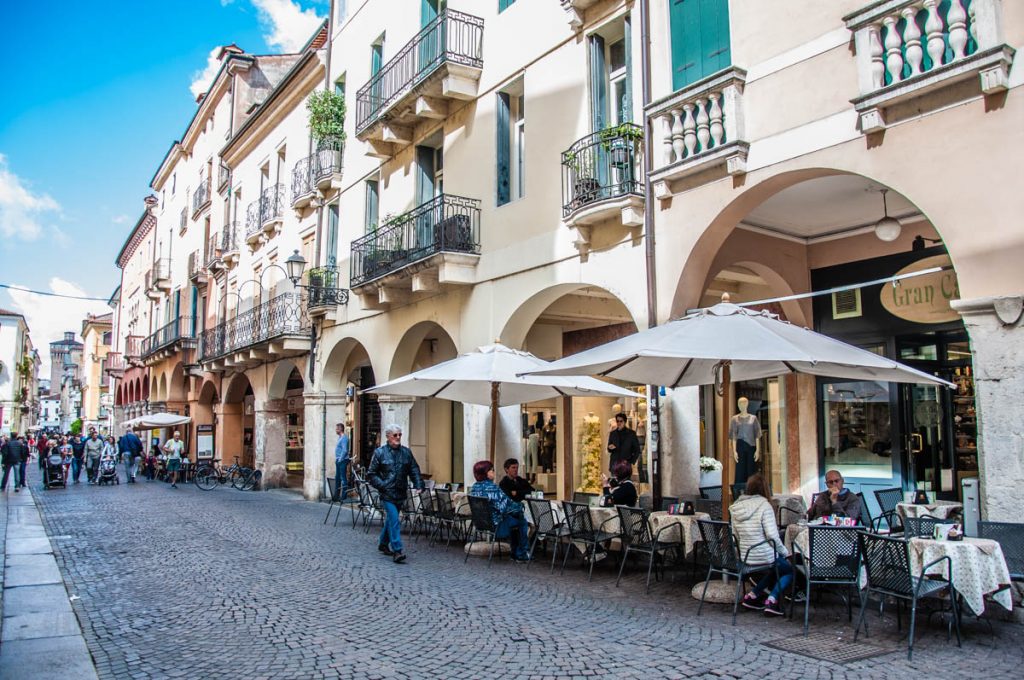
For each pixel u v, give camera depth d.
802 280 11.99
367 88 17.91
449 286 14.40
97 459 28.41
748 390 13.52
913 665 5.51
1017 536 6.40
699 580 8.68
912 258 10.89
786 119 8.52
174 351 34.53
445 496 11.61
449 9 13.95
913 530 7.30
